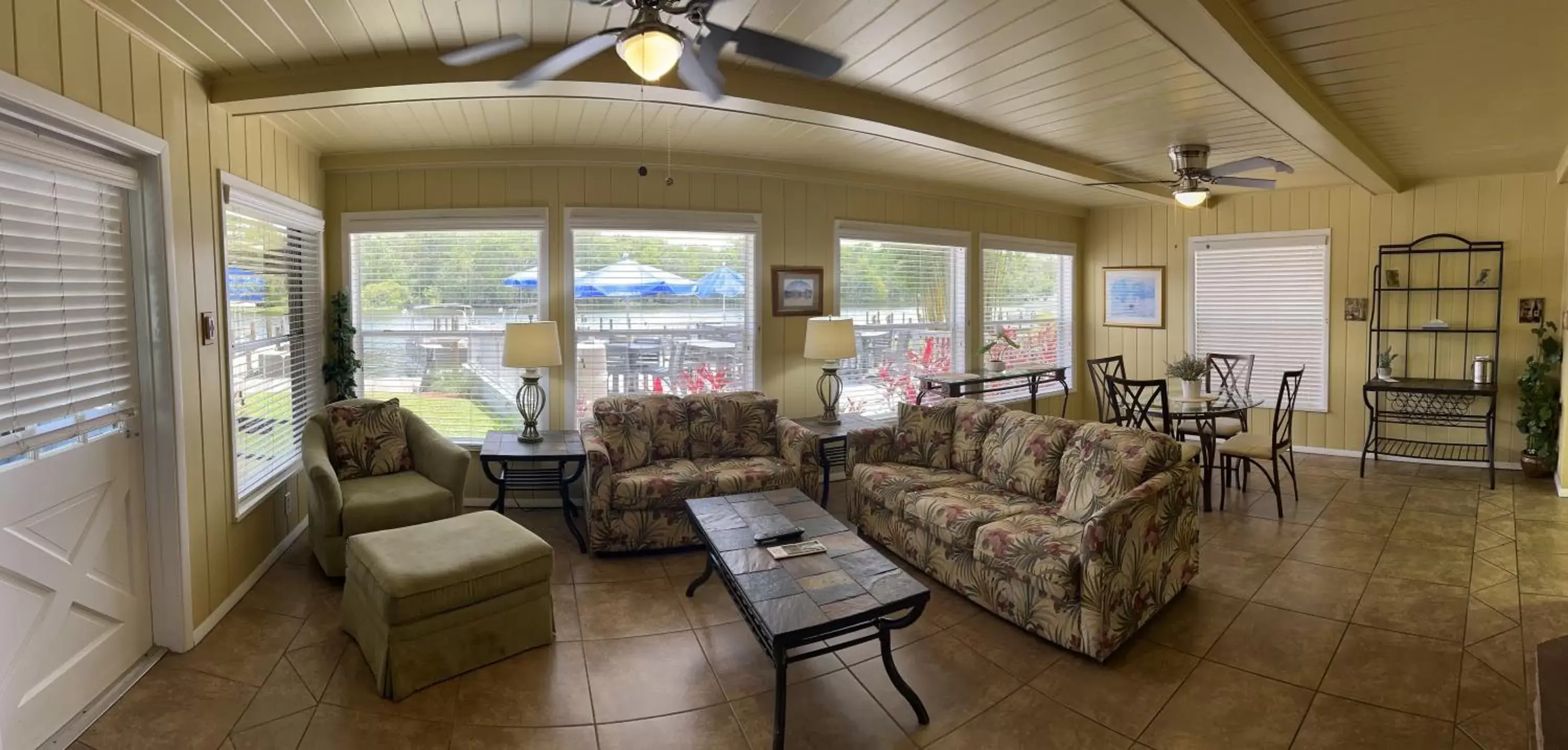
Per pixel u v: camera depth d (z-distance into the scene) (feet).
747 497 11.67
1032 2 8.36
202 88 10.33
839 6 8.47
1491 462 17.71
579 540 13.80
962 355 21.67
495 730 8.12
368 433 13.53
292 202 13.47
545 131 14.10
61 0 7.59
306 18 8.67
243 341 11.85
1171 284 23.70
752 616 8.05
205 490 10.30
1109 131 14.23
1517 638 10.06
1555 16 8.67
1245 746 7.82
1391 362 20.03
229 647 9.83
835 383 18.57
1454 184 19.45
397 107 11.90
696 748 7.84
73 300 8.26
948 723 8.29
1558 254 18.45
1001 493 12.75
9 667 7.39
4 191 7.30
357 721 8.24
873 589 8.14
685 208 16.78
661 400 15.08
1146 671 9.37
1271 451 15.67
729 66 10.80
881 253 19.93
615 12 8.70
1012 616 10.56
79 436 8.34
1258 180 15.40
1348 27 9.02
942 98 12.08
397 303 15.93
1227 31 8.24
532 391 15.43
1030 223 23.49
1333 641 10.09
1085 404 25.88
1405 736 7.94
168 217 9.39
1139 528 10.04
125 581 9.15
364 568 9.32
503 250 16.02
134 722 8.16
